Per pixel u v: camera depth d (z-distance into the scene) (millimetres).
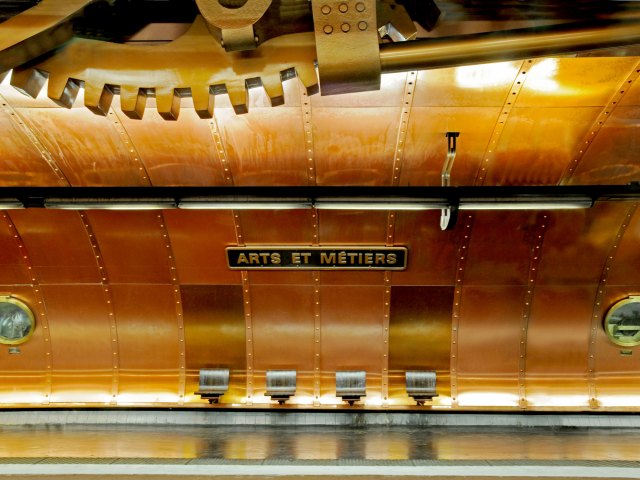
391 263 6117
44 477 3961
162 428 6523
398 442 5562
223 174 5473
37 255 6227
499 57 1777
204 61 1806
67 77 1817
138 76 1812
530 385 6711
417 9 2111
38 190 4738
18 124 4969
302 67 1789
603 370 6711
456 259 6117
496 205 4656
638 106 4621
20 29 1692
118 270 6332
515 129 4914
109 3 2047
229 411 6758
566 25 1772
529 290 6352
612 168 5250
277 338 6637
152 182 5547
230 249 6102
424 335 6590
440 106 4730
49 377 6859
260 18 1679
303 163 5355
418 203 4668
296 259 6121
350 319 6535
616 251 6027
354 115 4891
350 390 6598
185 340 6680
